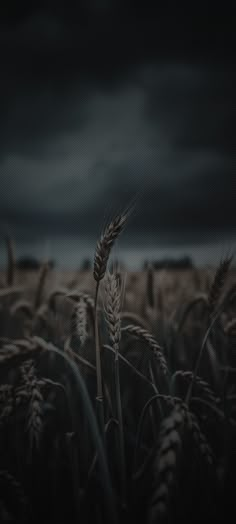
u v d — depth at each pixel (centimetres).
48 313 99
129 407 88
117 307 57
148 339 60
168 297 127
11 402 55
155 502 40
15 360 50
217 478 59
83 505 60
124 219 54
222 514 59
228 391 82
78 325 62
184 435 55
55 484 68
